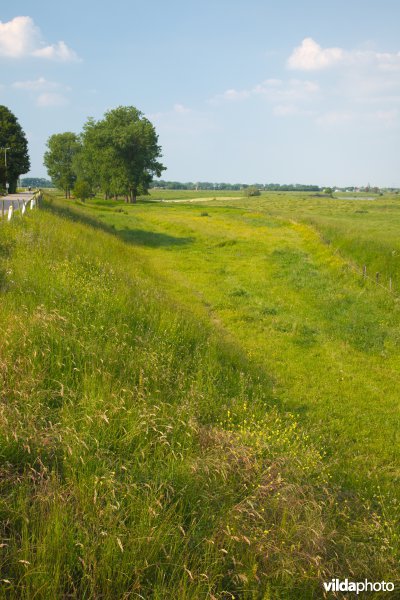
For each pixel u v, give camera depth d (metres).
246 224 44.19
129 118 87.69
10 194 68.44
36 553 3.99
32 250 14.23
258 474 5.81
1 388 6.15
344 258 24.86
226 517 4.89
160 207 70.50
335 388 10.96
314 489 6.09
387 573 4.90
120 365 7.93
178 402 7.64
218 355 10.54
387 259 21.97
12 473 4.91
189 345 10.45
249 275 22.59
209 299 17.75
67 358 7.36
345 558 4.89
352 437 8.85
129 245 28.55
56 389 6.57
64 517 4.30
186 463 5.53
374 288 19.25
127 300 11.70
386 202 110.94
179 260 25.72
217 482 5.46
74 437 5.36
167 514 4.71
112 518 4.44
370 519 5.86
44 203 33.31
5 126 81.06
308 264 25.30
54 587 3.80
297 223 42.72
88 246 18.53
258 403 9.05
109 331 9.05
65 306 9.88
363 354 13.31
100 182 88.06
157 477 5.15
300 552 4.73
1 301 9.08
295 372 11.69
